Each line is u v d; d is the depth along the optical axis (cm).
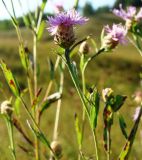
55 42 26
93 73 284
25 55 37
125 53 365
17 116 38
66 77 232
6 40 444
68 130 110
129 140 27
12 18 34
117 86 195
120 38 30
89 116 26
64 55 26
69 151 85
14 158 34
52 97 40
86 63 31
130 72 302
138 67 316
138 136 68
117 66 315
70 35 26
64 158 84
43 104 40
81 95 26
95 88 26
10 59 321
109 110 28
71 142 91
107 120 28
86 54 34
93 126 26
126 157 27
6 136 99
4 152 73
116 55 344
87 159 30
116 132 92
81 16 27
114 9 36
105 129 29
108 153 29
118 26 32
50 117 128
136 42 35
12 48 356
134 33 35
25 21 43
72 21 26
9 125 34
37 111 40
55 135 44
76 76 26
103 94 28
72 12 27
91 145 82
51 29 27
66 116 129
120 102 28
